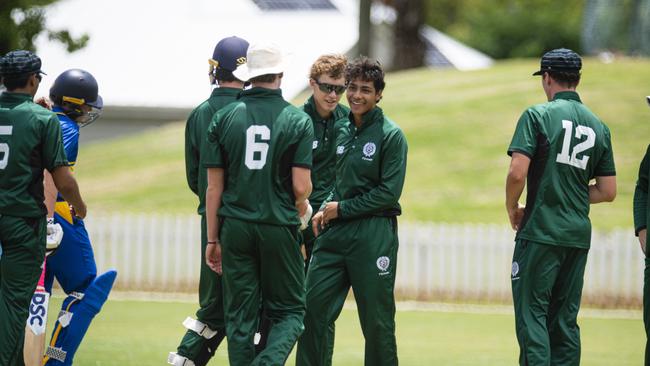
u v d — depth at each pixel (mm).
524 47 164125
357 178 23297
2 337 20656
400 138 23078
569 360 22281
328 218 23312
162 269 48375
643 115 67000
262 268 20984
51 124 21297
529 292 22031
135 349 30219
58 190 21891
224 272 20906
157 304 42562
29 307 22125
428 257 46375
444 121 69438
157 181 65562
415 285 46375
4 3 48156
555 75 22766
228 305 20953
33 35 50281
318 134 25344
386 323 23312
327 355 23688
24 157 20938
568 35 163000
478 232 46062
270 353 20391
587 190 22625
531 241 22047
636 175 58688
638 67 79125
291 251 21016
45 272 24047
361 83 23047
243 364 20594
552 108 22297
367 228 23141
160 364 27781
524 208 22594
